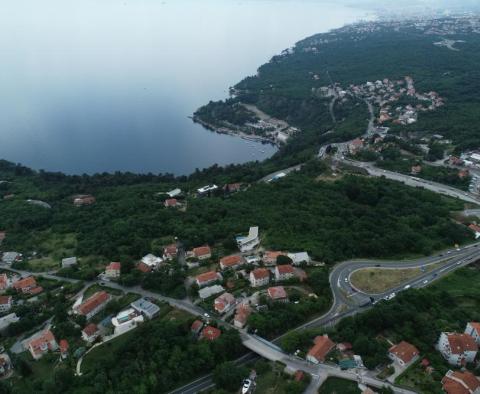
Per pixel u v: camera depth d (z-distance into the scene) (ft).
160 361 621.72
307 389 566.36
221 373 593.42
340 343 632.79
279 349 637.30
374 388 563.89
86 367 635.66
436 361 602.85
